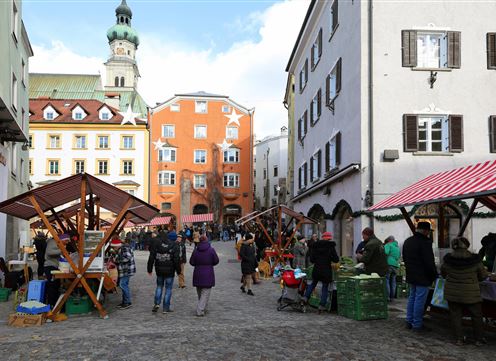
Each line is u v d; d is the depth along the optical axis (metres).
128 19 112.62
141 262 25.69
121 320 9.78
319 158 26.17
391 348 7.38
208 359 6.81
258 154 75.00
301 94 33.28
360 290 9.59
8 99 17.19
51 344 7.66
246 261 13.67
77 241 11.02
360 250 11.91
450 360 6.75
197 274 10.20
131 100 81.25
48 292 10.76
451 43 18.45
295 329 8.71
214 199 54.97
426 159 18.02
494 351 7.22
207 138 55.84
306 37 30.27
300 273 10.78
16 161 26.28
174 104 55.75
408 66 18.30
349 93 19.88
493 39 18.67
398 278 12.98
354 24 19.34
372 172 17.80
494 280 8.09
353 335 8.23
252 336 8.15
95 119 55.78
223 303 12.09
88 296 10.76
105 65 104.56
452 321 7.77
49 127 54.38
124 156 54.59
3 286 14.20
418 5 18.62
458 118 18.19
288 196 42.34
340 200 20.62
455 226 17.97
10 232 23.16
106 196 11.77
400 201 10.02
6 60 16.83
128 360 6.77
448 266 7.77
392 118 18.14
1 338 8.12
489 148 18.33
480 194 7.68
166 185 54.50
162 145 54.50
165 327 8.95
